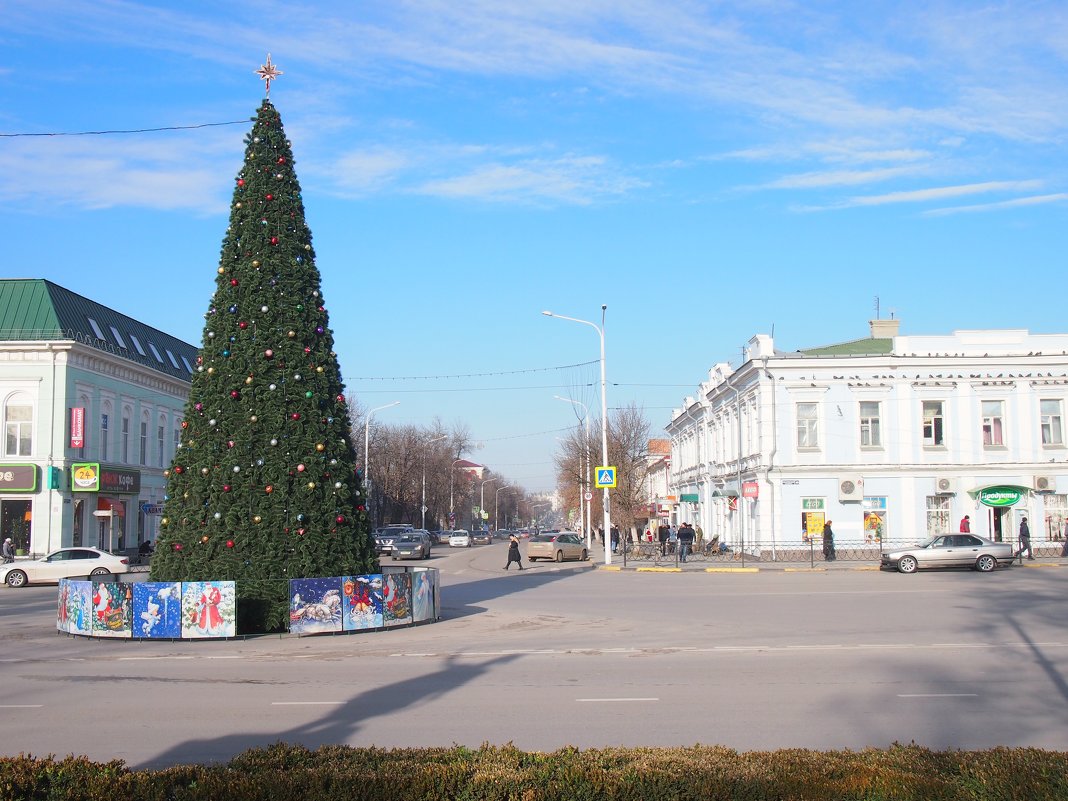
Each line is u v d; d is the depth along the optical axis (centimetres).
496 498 16162
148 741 906
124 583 1744
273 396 1828
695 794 578
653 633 1734
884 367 4434
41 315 4559
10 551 4100
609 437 6894
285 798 584
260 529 1791
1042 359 4416
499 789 584
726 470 5322
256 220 1895
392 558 5544
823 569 3681
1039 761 619
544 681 1232
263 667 1398
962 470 4391
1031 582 2906
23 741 909
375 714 1027
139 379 5334
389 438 9206
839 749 835
